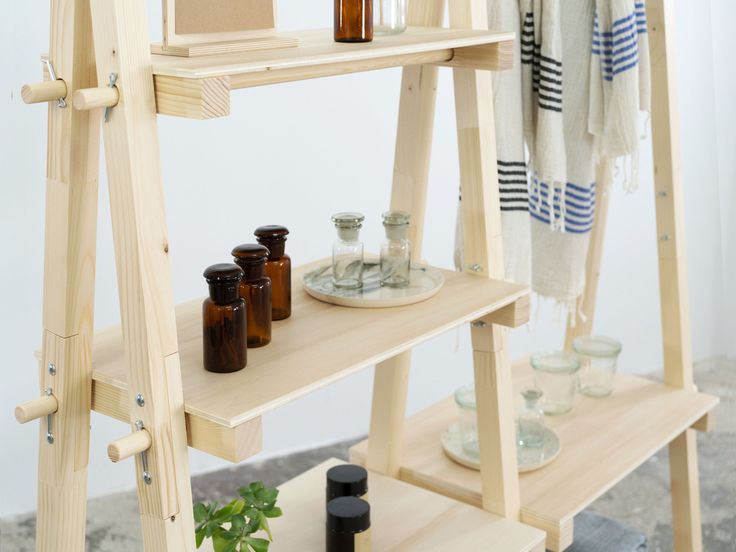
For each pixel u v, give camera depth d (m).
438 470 1.65
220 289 1.05
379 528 1.48
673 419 1.83
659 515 2.46
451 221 2.81
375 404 1.65
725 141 3.00
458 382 2.94
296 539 1.45
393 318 1.25
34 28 2.14
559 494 1.58
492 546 1.43
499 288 1.38
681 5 2.87
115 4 0.88
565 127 1.75
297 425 2.75
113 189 0.94
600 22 1.67
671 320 1.95
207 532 1.29
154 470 0.99
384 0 1.23
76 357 1.05
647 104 1.77
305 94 2.49
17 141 2.18
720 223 3.04
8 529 2.33
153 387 0.96
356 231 1.33
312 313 1.28
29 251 2.26
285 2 2.36
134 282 0.95
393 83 2.62
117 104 0.90
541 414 1.81
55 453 1.09
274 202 2.55
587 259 2.08
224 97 0.92
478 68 1.30
